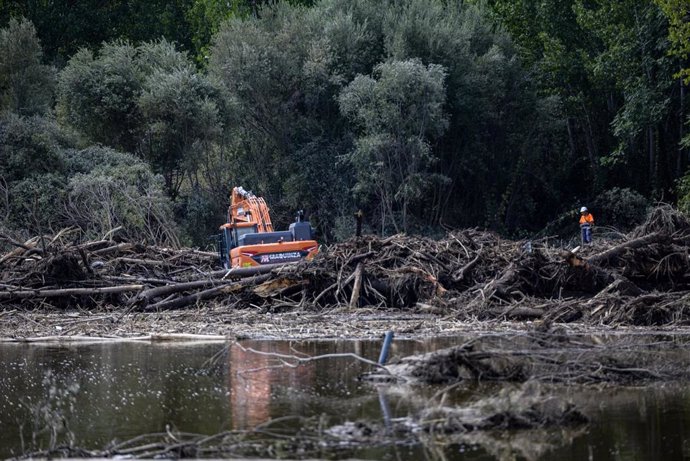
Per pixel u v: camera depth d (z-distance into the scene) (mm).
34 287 33031
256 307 31859
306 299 32250
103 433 13984
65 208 58438
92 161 63750
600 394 16312
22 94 75000
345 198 72938
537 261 31078
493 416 13953
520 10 82750
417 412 14688
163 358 21344
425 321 27797
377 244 33469
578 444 12820
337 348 22531
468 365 17531
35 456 12516
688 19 58781
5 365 20703
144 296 31562
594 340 23109
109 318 29422
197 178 73375
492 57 74500
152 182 60219
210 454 12383
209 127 70062
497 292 30234
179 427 14141
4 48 74688
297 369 19281
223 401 16031
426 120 69188
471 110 74938
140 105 69375
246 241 35344
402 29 74188
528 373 17578
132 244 38125
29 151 60812
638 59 73812
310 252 34938
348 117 73688
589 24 74188
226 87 74750
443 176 70875
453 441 13008
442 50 74625
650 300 27266
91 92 70312
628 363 18234
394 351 21656
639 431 13562
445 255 33094
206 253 40688
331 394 16375
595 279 30766
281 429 13766
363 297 32094
